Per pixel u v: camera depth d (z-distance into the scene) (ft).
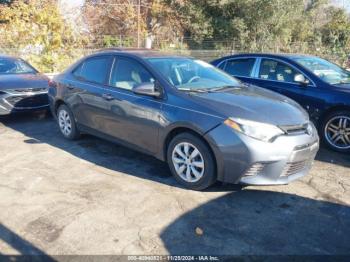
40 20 40.78
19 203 11.98
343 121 17.89
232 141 11.82
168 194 12.80
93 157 16.56
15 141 19.02
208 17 79.87
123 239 10.04
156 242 9.95
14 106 22.70
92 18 76.07
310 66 20.25
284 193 13.15
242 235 10.37
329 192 13.37
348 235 10.50
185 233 10.40
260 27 78.07
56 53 41.16
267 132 11.89
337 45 68.44
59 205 11.89
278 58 21.09
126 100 14.93
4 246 9.65
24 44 40.83
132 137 15.10
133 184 13.61
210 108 12.50
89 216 11.21
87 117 17.37
